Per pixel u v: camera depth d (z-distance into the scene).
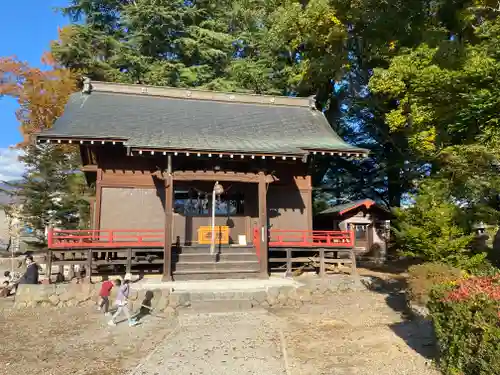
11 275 19.23
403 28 16.53
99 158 16.00
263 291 12.44
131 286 12.62
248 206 17.75
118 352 7.83
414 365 6.64
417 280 10.44
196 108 19.78
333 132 19.53
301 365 6.77
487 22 10.77
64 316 10.94
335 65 22.22
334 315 10.84
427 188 13.25
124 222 15.93
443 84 10.16
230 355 7.35
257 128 18.42
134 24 28.69
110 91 19.75
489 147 9.18
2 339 8.78
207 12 32.34
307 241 17.62
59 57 27.39
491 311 5.10
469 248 12.95
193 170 14.81
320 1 19.16
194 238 17.06
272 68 29.41
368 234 23.62
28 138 24.31
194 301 11.93
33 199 24.25
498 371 4.66
